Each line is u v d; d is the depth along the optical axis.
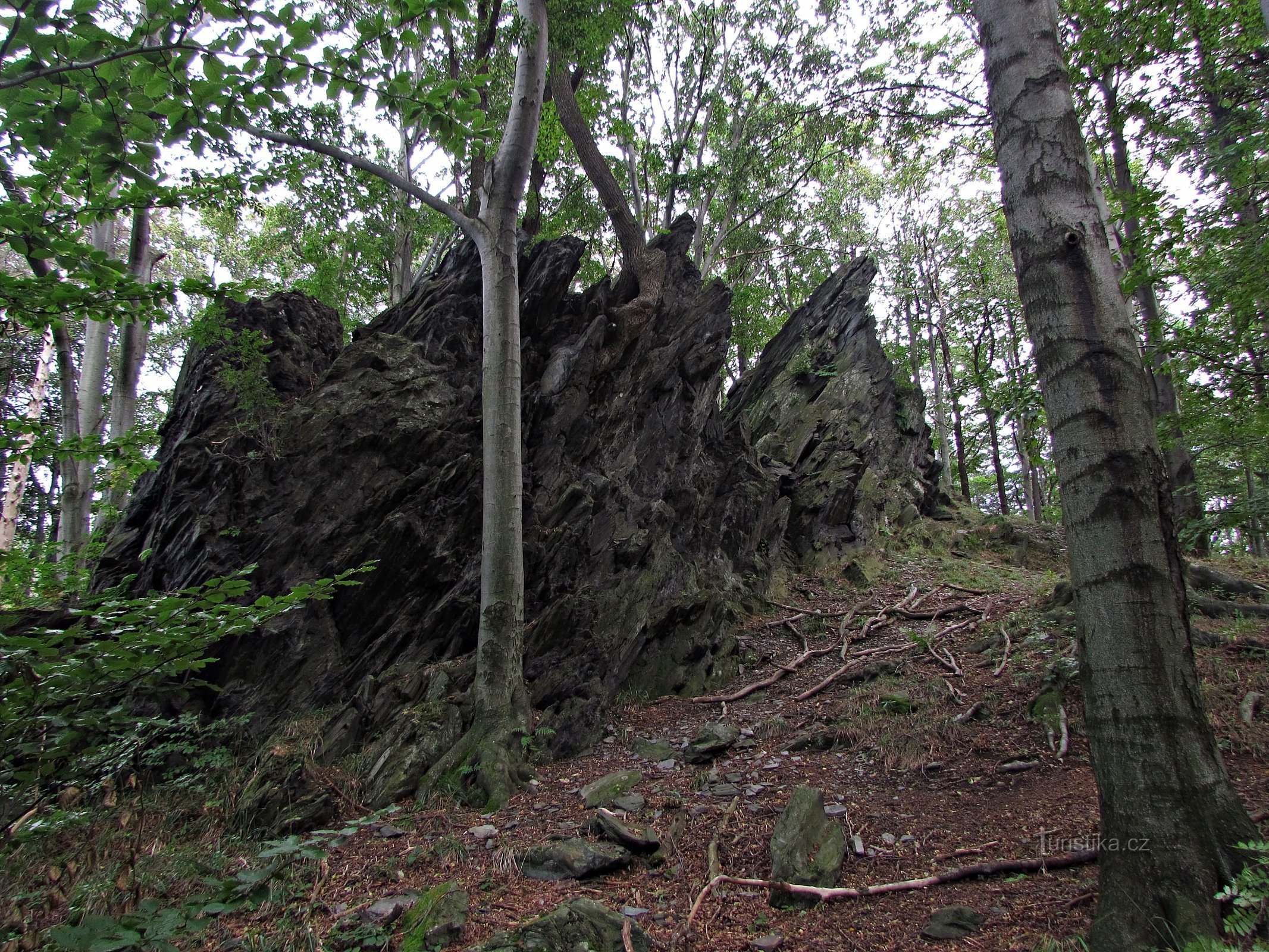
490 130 4.85
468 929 4.17
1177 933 2.91
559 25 11.02
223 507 8.45
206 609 3.62
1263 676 6.54
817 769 6.54
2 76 3.12
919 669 9.21
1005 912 3.87
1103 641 3.37
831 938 3.91
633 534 10.70
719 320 13.38
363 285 18.78
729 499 13.57
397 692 7.72
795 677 10.16
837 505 16.55
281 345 9.84
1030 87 3.90
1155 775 3.16
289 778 6.44
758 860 4.85
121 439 5.44
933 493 20.34
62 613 6.73
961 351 27.64
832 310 21.61
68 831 4.88
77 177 4.59
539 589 9.41
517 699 7.55
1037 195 3.80
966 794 5.61
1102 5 8.08
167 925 2.94
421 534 8.84
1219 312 7.84
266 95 3.96
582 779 6.96
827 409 18.97
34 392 14.51
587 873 4.82
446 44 12.70
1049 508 27.50
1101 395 3.50
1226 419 7.79
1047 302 3.70
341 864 5.28
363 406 9.34
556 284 10.91
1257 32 8.09
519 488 8.00
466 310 10.72
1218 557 12.71
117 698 4.45
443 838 5.57
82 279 4.35
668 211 17.23
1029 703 6.94
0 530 13.21
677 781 6.62
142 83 3.51
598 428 11.06
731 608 11.86
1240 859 3.02
